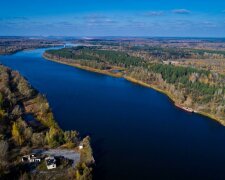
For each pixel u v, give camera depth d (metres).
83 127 175.12
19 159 126.62
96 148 149.12
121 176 125.38
